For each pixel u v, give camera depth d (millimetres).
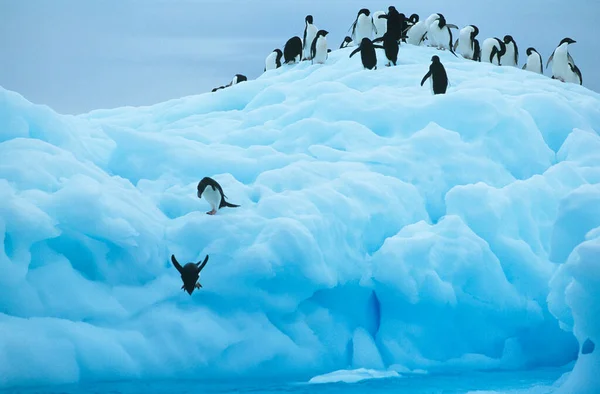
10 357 14242
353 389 14953
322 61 31641
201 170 20125
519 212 19219
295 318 17156
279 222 16688
